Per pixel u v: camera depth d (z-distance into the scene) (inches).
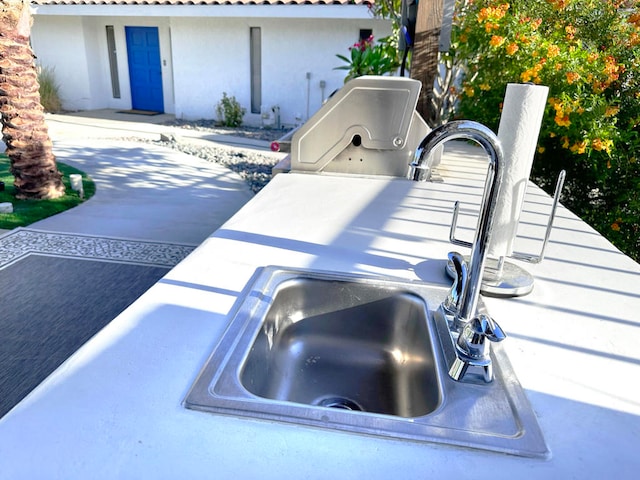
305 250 52.1
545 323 38.5
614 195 134.2
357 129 85.3
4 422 24.7
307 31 344.5
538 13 135.7
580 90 116.3
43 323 96.8
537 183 146.3
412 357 42.8
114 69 433.4
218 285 42.4
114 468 22.3
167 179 223.8
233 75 372.2
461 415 27.1
